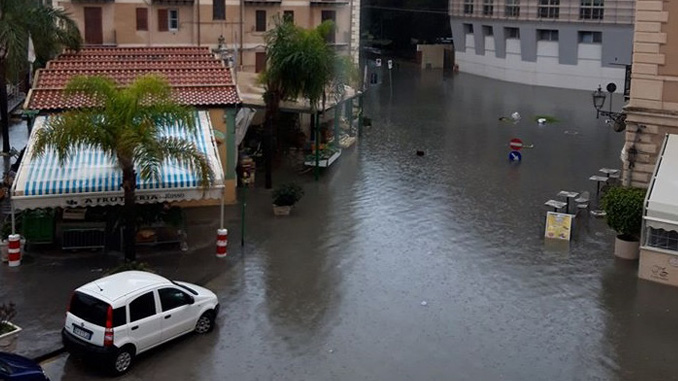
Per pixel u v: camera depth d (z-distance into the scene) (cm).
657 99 2473
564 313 2084
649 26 2445
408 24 9312
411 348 1861
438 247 2578
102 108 2116
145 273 1858
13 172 3033
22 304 2019
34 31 3591
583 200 3019
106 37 4903
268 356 1800
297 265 2377
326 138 3991
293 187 2889
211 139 2580
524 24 7006
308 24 5362
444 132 4684
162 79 2392
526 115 5378
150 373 1706
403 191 3269
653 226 2288
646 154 2536
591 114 5447
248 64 5203
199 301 1875
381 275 2317
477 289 2231
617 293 2228
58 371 1706
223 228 2500
